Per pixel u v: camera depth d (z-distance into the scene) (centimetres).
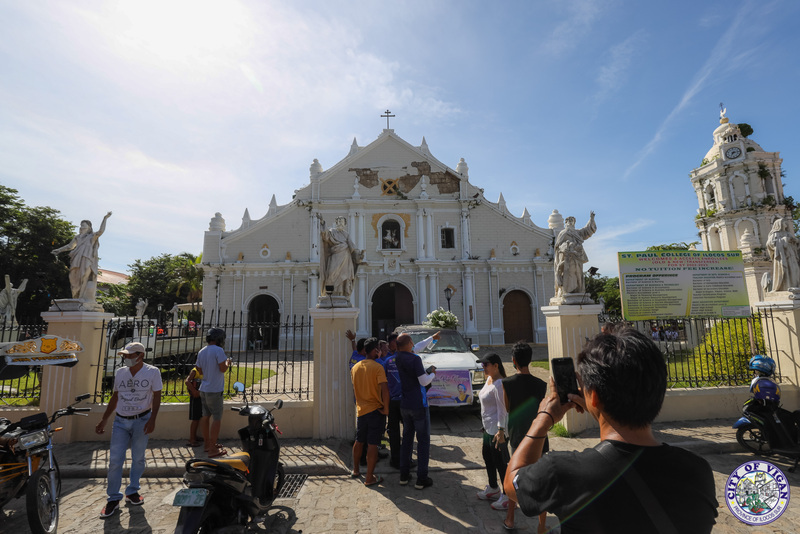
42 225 2772
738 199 2967
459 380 793
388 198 2583
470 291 2484
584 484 142
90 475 546
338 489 495
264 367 1436
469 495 473
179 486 511
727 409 732
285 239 2477
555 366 181
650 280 801
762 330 779
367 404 515
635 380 149
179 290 3741
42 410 652
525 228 2589
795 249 752
